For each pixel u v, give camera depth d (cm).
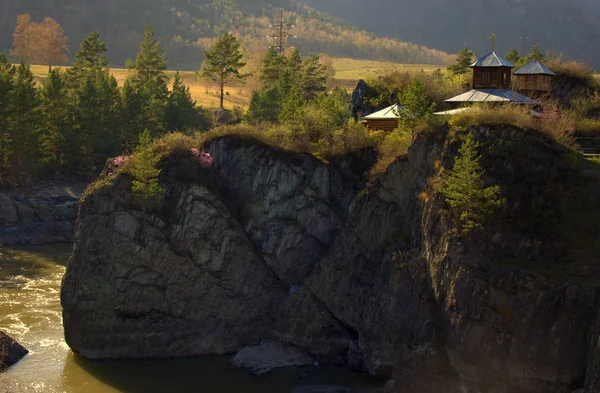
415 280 4425
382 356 4616
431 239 4350
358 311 4953
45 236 9219
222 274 5453
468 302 3931
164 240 5359
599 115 6606
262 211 5703
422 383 4166
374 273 4919
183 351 5219
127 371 4869
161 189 5397
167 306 5297
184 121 12175
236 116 13350
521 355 3731
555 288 3678
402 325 4478
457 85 8031
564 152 4281
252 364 4953
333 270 5206
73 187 10469
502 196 4128
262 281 5525
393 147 5347
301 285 5525
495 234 4009
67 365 4916
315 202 5656
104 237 5297
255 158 5838
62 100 10800
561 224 3984
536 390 3700
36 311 5916
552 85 7362
